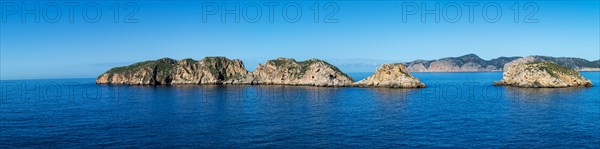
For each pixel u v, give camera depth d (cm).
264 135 6894
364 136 6775
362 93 17025
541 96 14325
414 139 6500
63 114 9756
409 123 8050
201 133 7062
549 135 6712
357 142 6328
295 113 9862
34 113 10012
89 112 10200
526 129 7250
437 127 7538
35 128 7575
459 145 6072
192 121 8456
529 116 8925
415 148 5916
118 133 7050
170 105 12075
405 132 7075
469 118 8662
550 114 9238
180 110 10594
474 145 6062
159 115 9494
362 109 10688
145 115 9506
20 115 9588
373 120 8525
